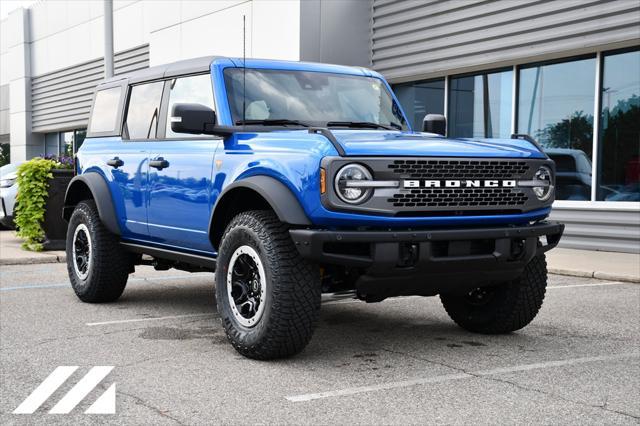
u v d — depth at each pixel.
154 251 6.26
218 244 5.44
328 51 14.70
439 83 14.36
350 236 4.39
